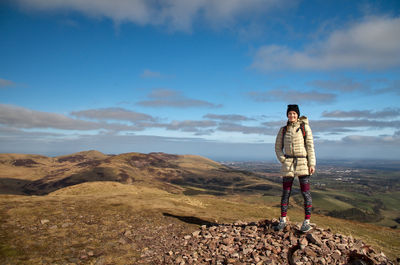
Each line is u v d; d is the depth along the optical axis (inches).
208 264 190.4
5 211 324.8
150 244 242.1
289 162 228.5
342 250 205.8
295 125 228.2
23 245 214.2
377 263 194.1
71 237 247.9
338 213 5012.3
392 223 4397.1
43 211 340.2
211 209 600.1
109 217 341.4
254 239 225.3
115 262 195.6
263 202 5856.3
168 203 565.6
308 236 216.7
